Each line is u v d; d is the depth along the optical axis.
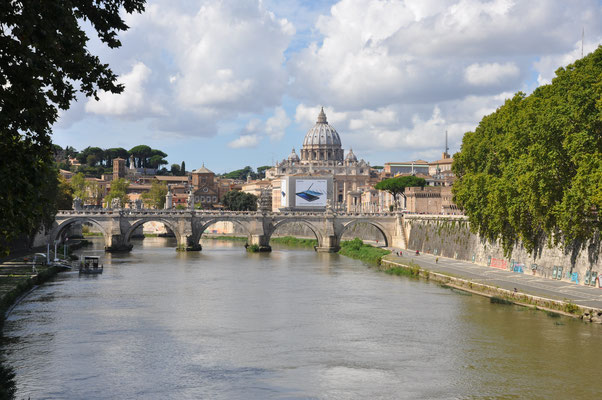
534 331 73.25
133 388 55.62
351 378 58.38
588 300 81.44
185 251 187.12
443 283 113.06
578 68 86.69
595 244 91.25
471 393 54.09
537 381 56.81
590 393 53.62
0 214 33.84
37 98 31.72
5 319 80.19
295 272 133.88
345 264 151.75
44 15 30.62
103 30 36.75
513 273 112.81
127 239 184.88
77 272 130.25
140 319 82.44
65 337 72.25
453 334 73.12
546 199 87.19
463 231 143.00
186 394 54.31
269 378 58.53
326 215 196.00
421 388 55.62
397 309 88.50
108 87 36.94
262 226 195.00
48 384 56.41
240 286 111.88
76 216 179.62
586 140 78.00
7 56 30.25
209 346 69.25
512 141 99.31
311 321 81.44
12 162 33.22
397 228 193.12
